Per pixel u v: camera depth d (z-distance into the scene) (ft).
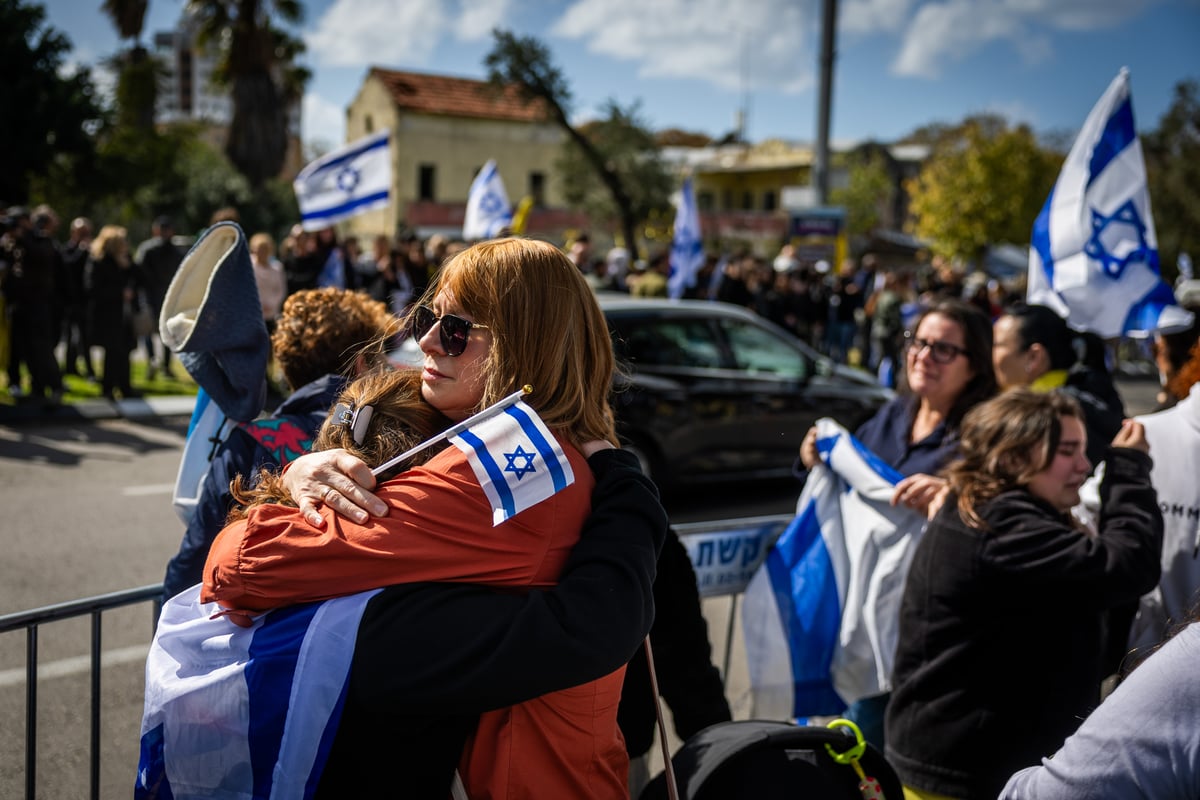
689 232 39.55
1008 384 10.50
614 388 5.16
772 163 161.38
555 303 4.38
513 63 77.92
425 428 4.50
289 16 75.51
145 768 4.16
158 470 23.49
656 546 4.28
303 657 3.85
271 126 80.59
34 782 6.79
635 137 86.89
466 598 3.88
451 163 116.26
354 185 27.99
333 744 3.92
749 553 9.87
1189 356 9.51
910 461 9.55
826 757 5.37
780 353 23.29
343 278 32.37
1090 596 6.33
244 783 3.96
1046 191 116.37
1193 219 88.48
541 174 121.19
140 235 88.17
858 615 8.67
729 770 5.21
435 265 35.86
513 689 3.77
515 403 4.09
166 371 35.29
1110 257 11.29
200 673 4.08
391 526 3.91
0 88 65.57
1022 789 3.87
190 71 310.65
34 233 28.17
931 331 9.46
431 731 4.02
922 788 6.71
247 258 6.41
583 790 4.21
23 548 17.17
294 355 7.02
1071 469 6.76
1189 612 4.18
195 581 6.01
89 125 71.77
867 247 135.95
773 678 8.96
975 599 6.53
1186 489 7.95
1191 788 3.33
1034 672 6.43
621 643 3.95
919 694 6.78
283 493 4.25
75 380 33.78
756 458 22.58
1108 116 11.33
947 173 121.39
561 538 4.13
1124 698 3.54
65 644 13.19
